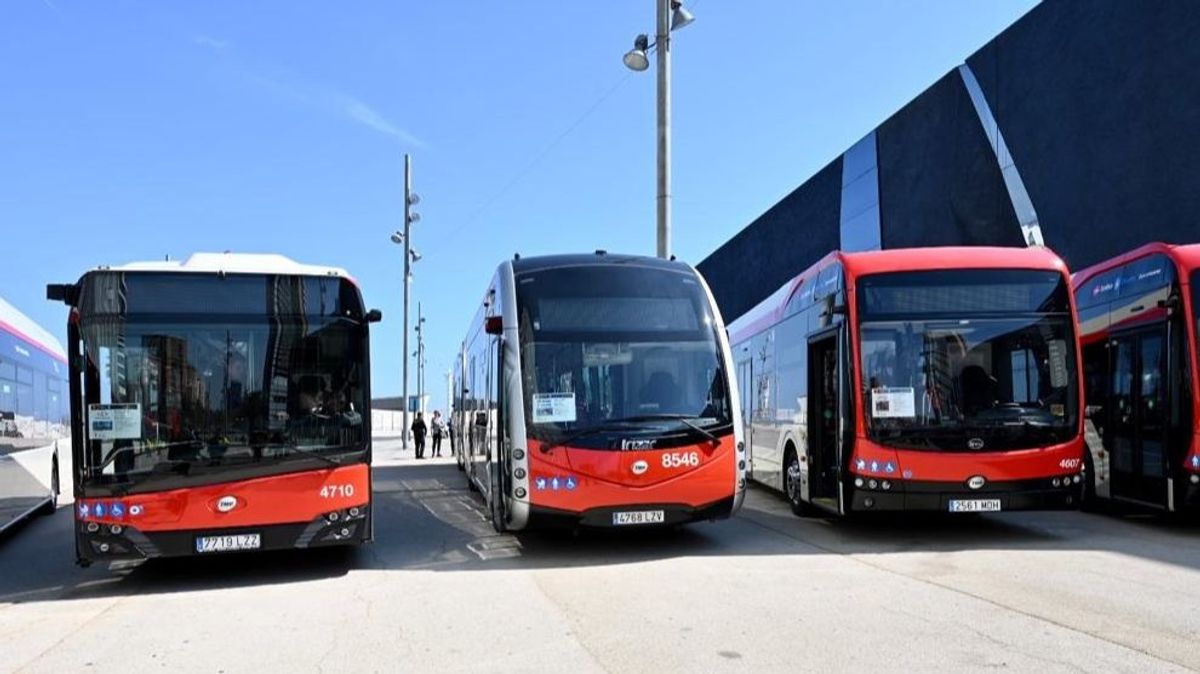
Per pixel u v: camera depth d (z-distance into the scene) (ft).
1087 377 38.47
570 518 28.73
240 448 26.35
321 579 27.37
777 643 18.74
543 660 17.98
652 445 29.07
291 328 27.43
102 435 25.70
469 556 30.83
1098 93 56.34
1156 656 17.28
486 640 19.69
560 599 23.53
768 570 26.84
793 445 40.55
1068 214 58.85
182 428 26.13
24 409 41.91
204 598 25.11
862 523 36.68
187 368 26.48
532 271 31.32
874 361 31.14
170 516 25.67
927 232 74.84
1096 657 17.28
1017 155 63.87
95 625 22.25
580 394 29.53
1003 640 18.56
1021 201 63.46
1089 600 22.00
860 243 86.43
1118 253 54.70
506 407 29.81
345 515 27.04
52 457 49.24
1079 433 30.58
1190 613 20.61
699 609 21.93
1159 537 31.91
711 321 31.42
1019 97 63.67
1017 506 30.04
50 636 21.24
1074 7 58.39
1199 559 27.48
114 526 25.38
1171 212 50.90
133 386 26.08
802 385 38.75
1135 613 20.63
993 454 30.09
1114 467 35.78
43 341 47.19
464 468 69.10
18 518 39.99
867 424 30.81
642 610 21.99
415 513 44.65
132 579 28.43
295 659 18.65
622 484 28.78
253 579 27.71
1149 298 33.55
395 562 30.09
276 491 26.43
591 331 30.27
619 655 18.17
